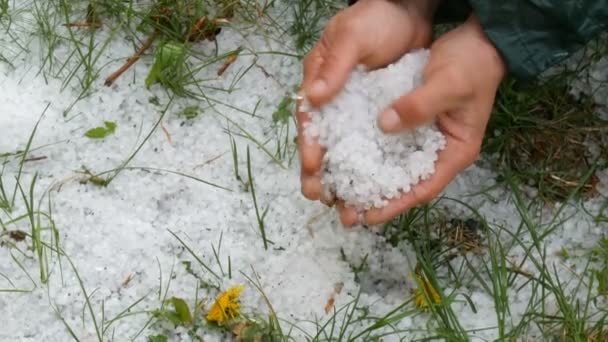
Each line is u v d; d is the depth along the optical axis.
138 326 0.69
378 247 0.75
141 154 0.76
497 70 0.66
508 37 0.65
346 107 0.65
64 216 0.73
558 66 0.83
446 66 0.63
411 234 0.75
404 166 0.65
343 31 0.65
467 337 0.68
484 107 0.65
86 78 0.78
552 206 0.78
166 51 0.78
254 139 0.77
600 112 0.82
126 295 0.70
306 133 0.65
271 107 0.80
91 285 0.71
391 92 0.66
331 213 0.75
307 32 0.82
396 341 0.71
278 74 0.81
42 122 0.76
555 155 0.80
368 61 0.67
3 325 0.68
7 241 0.71
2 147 0.75
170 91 0.79
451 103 0.63
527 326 0.72
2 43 0.79
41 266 0.69
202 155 0.77
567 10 0.63
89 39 0.81
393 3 0.68
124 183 0.75
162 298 0.71
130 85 0.79
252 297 0.72
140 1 0.83
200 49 0.82
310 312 0.72
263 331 0.70
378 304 0.73
